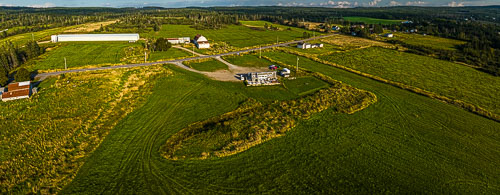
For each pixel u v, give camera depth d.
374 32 176.12
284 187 30.30
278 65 84.44
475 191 30.75
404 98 58.31
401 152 37.59
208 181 30.91
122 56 92.25
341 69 82.12
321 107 51.12
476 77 76.75
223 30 172.00
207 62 86.12
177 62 84.81
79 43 117.44
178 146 37.34
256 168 33.31
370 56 101.12
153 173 32.03
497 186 31.64
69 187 29.41
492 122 48.00
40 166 32.31
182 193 29.09
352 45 126.50
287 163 34.38
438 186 31.28
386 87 65.62
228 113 48.44
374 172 33.22
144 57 90.88
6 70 71.56
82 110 48.25
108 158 34.62
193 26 184.12
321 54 103.62
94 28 163.88
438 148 39.00
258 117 46.34
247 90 60.50
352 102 54.22
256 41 134.12
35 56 91.12
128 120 45.09
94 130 41.38
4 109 48.12
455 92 63.81
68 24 183.00
